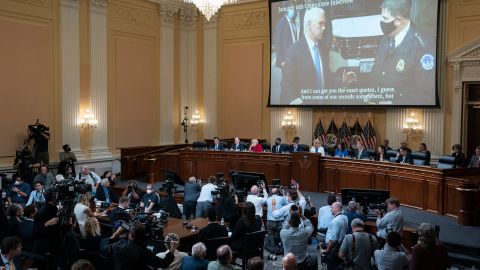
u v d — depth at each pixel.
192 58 17.95
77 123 14.39
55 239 6.31
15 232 6.92
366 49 14.48
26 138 13.11
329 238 6.66
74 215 7.00
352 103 14.85
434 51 13.27
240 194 9.91
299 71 15.81
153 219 6.86
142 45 16.53
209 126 17.89
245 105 17.30
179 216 9.48
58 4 13.86
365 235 6.02
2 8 12.51
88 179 11.41
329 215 7.81
